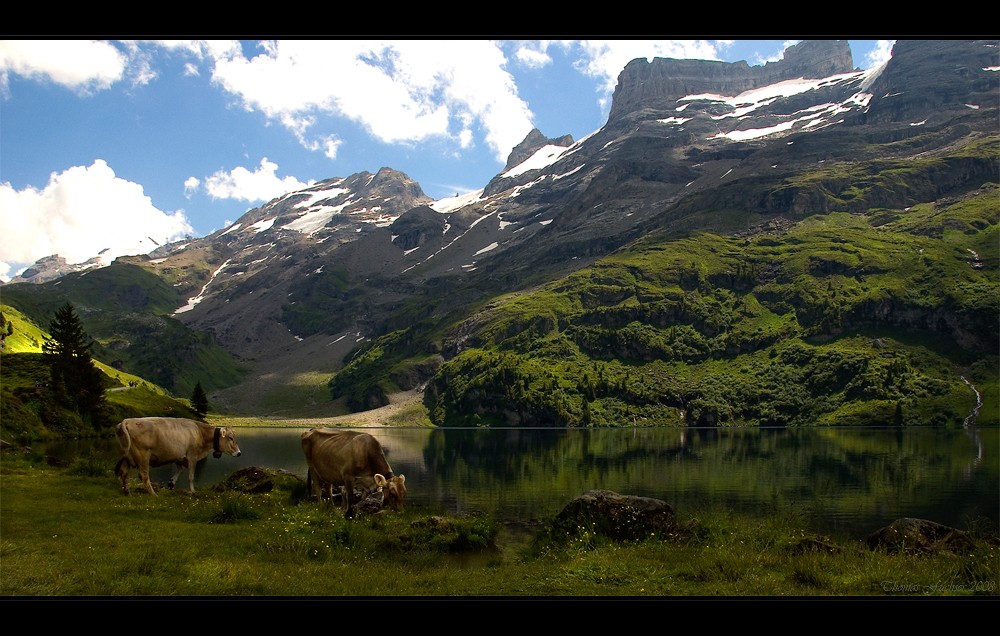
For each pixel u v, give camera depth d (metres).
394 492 23.55
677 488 68.00
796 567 14.58
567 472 87.44
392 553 19.19
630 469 91.81
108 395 162.12
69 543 16.00
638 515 20.55
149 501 23.97
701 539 19.41
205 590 12.28
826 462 103.00
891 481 75.94
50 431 89.56
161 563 14.15
